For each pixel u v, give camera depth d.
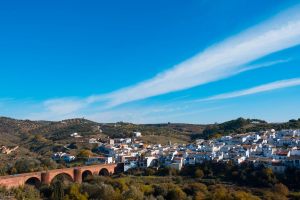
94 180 199.62
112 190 165.50
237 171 195.62
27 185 187.12
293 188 169.88
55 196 163.75
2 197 159.38
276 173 186.62
